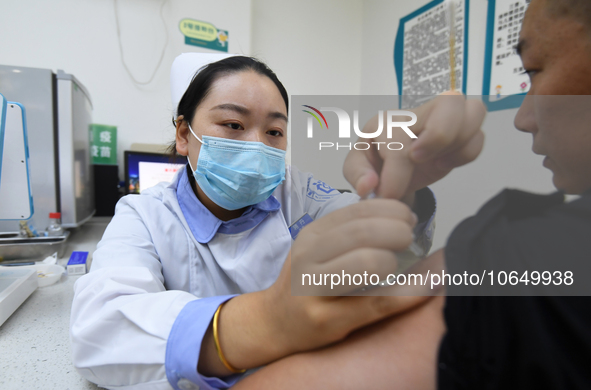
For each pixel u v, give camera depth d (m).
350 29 1.97
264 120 0.61
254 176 0.59
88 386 0.39
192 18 1.51
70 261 0.85
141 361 0.32
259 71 0.62
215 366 0.31
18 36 1.28
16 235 0.93
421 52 1.49
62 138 1.03
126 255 0.52
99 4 1.37
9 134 0.67
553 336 0.20
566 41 0.21
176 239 0.60
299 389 0.23
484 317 0.21
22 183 0.69
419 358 0.22
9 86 0.95
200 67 0.66
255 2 1.71
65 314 0.60
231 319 0.30
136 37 1.44
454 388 0.20
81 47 1.37
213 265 0.60
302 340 0.25
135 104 1.47
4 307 0.55
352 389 0.22
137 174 1.31
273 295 0.27
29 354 0.46
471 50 1.21
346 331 0.24
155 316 0.35
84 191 1.18
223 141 0.60
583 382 0.19
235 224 0.62
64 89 1.02
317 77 1.91
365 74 1.96
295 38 1.83
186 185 0.65
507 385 0.20
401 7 1.63
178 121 0.68
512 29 1.06
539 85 0.22
